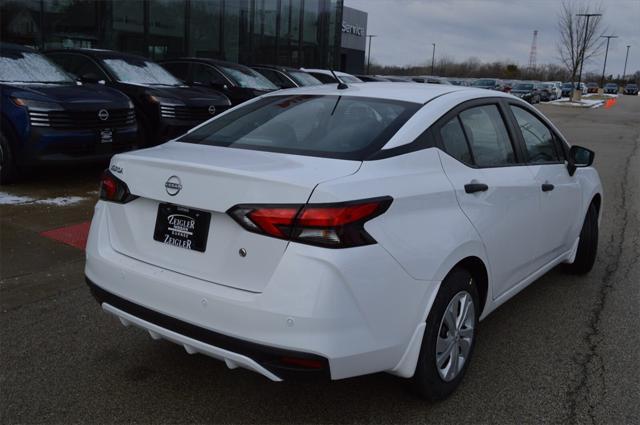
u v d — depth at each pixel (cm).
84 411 301
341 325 250
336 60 2438
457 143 338
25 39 1349
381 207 265
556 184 427
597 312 450
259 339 252
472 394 329
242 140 339
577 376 352
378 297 261
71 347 366
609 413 314
